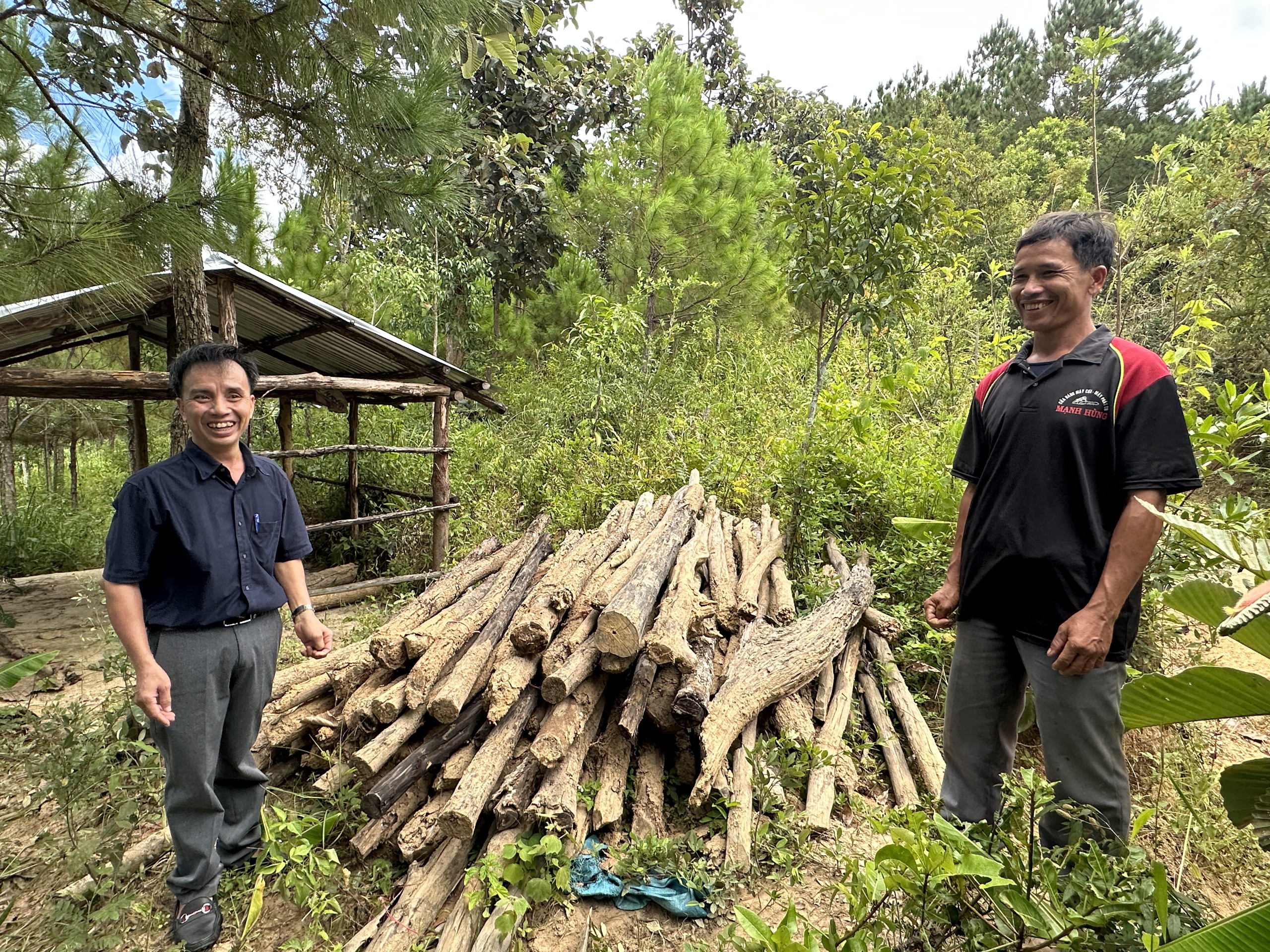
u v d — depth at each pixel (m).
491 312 12.59
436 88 3.49
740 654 3.24
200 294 4.62
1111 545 2.02
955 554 2.63
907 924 1.94
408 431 9.15
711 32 18.92
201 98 4.00
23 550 7.26
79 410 10.36
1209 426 3.46
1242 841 2.69
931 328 9.09
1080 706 2.09
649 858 2.44
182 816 2.18
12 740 3.24
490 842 2.44
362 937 2.14
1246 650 4.17
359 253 10.49
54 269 2.85
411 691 2.75
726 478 5.82
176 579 2.13
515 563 4.12
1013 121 30.38
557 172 11.39
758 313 12.03
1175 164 6.58
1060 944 1.69
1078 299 2.19
